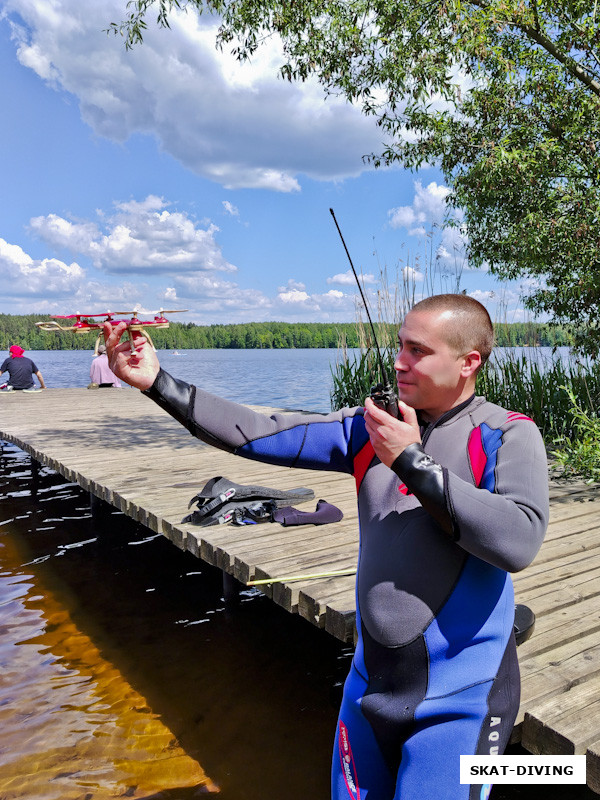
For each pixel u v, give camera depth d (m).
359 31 7.00
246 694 3.30
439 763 1.31
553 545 3.68
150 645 3.86
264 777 2.61
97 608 4.43
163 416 9.84
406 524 1.41
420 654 1.35
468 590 1.35
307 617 3.01
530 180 6.68
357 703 1.45
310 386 23.81
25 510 7.05
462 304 1.42
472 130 7.45
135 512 4.74
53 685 3.37
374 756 1.42
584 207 6.44
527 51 6.92
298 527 4.13
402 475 1.23
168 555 5.60
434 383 1.42
